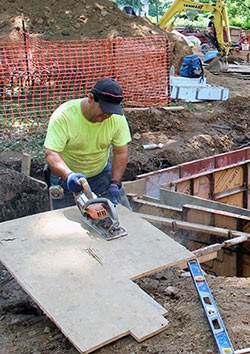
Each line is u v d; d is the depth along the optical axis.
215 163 7.02
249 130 9.57
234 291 3.21
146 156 7.75
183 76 11.63
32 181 5.73
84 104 3.44
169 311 2.96
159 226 4.82
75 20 12.03
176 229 4.73
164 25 16.47
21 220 3.32
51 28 11.77
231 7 34.78
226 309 2.93
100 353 2.48
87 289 2.67
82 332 2.43
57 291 2.65
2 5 12.14
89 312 2.53
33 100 8.95
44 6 12.27
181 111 9.63
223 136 8.98
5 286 3.89
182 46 12.56
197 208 4.82
